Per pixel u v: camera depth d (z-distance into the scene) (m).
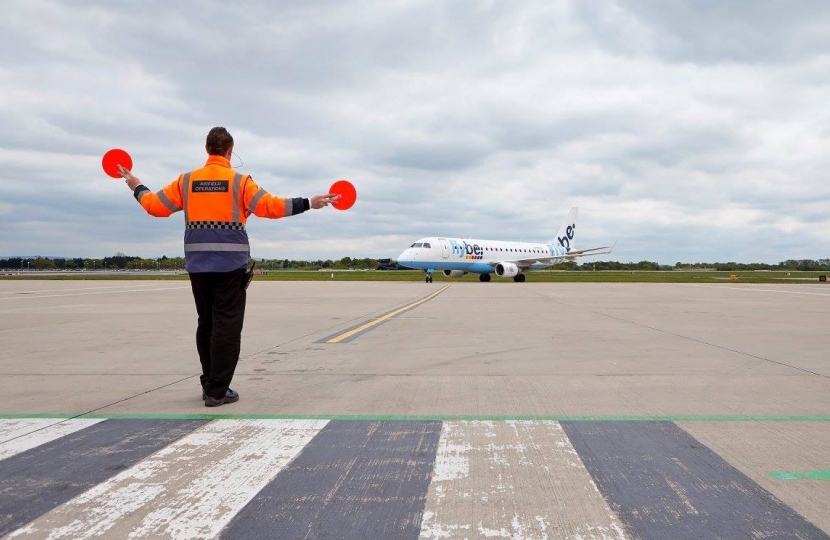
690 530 2.40
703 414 4.28
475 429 3.88
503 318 12.22
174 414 4.33
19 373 6.03
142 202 4.91
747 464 3.19
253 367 6.33
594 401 4.70
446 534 2.36
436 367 6.30
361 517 2.52
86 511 2.58
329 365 6.45
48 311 14.15
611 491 2.81
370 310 14.55
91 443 3.60
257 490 2.82
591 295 22.27
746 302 17.78
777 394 4.95
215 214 4.63
